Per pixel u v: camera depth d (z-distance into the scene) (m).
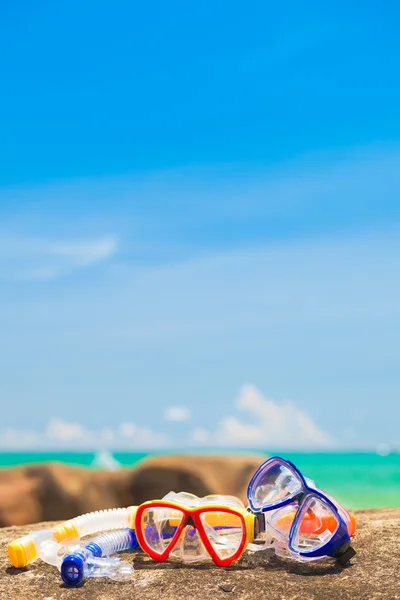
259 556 3.57
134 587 3.14
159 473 10.36
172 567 3.40
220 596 3.00
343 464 36.56
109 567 3.30
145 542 3.52
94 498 10.02
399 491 24.95
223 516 3.43
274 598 2.97
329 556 3.45
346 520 3.46
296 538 3.35
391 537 4.01
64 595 3.06
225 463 10.69
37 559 3.62
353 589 3.06
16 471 10.27
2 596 3.06
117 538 3.60
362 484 26.94
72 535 3.67
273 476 3.50
